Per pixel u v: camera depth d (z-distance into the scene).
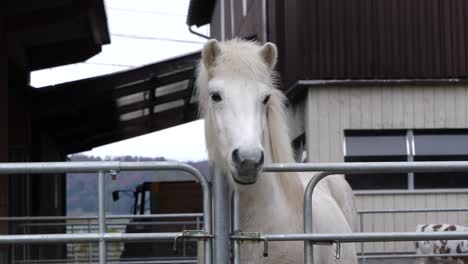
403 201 12.60
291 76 13.77
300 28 12.85
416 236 3.41
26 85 14.12
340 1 12.85
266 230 3.78
